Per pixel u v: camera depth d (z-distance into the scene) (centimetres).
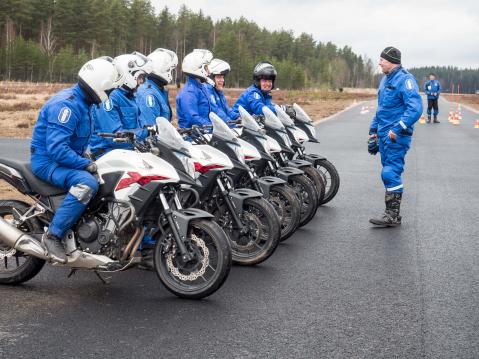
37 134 577
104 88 580
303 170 961
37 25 12112
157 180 556
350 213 984
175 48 14588
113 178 564
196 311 534
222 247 553
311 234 844
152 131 594
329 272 663
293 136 967
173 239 572
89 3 12194
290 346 461
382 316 528
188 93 798
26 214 591
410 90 876
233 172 732
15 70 11275
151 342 464
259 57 15662
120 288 599
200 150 673
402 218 945
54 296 571
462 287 612
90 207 575
